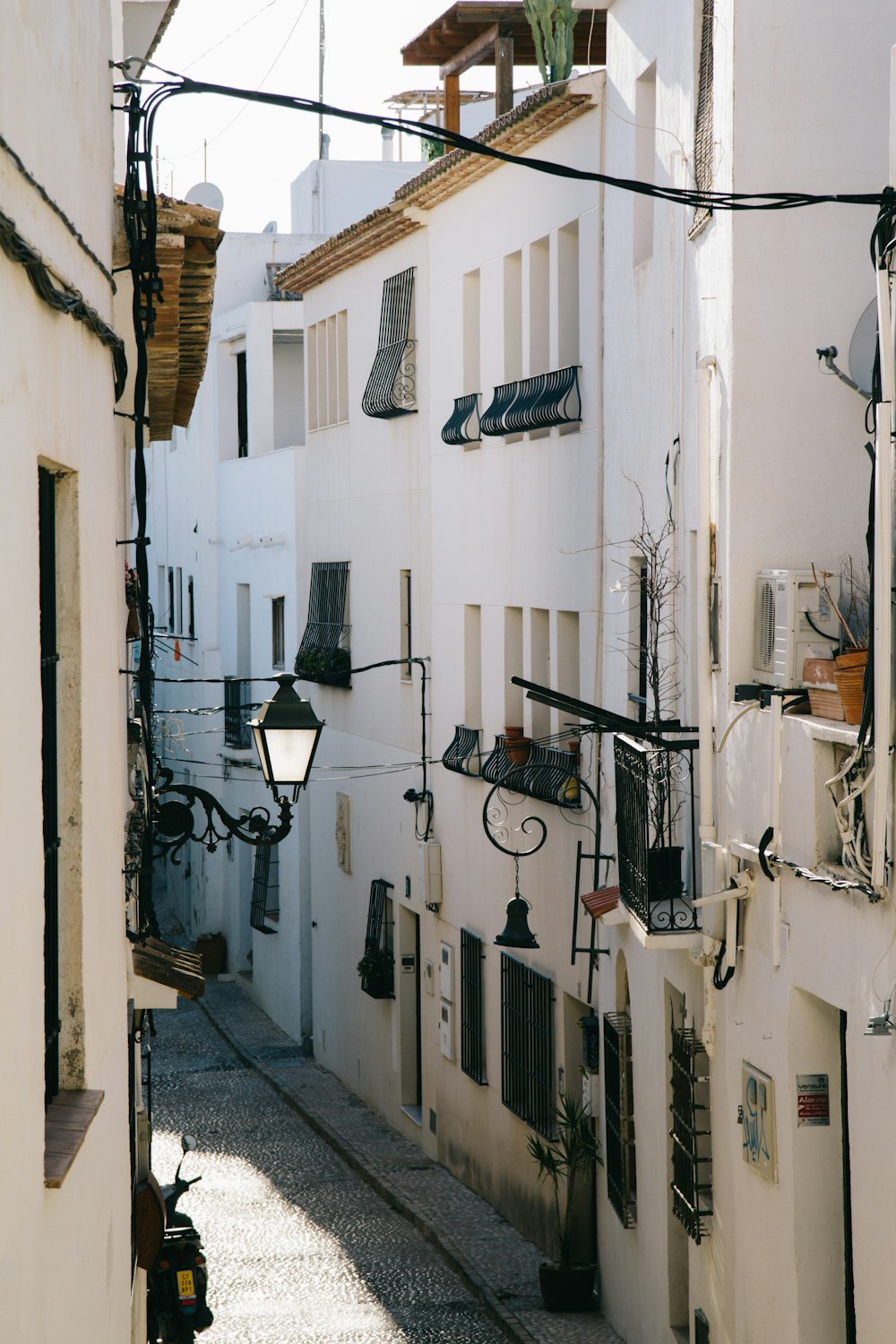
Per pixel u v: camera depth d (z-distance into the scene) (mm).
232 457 33375
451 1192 19156
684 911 11664
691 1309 12039
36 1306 4395
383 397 21875
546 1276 15047
